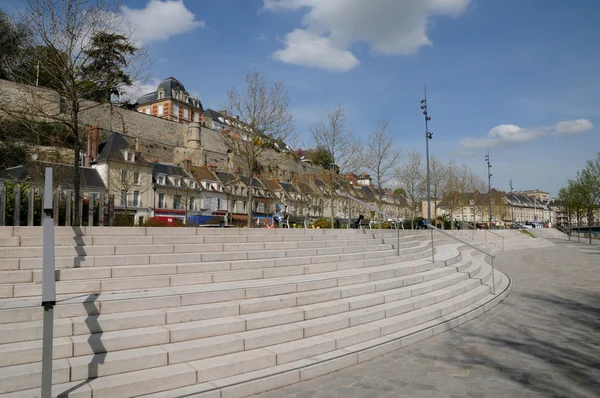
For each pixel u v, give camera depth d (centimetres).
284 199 5588
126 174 3969
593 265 2034
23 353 415
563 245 4178
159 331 489
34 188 942
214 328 527
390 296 788
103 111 4584
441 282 970
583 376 532
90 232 802
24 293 562
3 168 2819
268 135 2247
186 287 657
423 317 756
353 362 566
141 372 436
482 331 760
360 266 1020
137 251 776
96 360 427
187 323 531
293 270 850
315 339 578
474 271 1236
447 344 675
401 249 1349
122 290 620
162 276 680
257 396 455
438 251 1636
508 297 1130
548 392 480
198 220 3195
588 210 4159
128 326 496
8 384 380
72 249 711
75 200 983
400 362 582
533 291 1238
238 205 5106
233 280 746
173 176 4481
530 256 2652
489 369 557
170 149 5450
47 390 346
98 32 1409
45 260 367
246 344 521
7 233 721
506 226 7562
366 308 722
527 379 521
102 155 3922
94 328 476
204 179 4866
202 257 811
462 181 4519
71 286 588
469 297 945
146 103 7419
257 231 1089
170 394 418
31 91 1627
